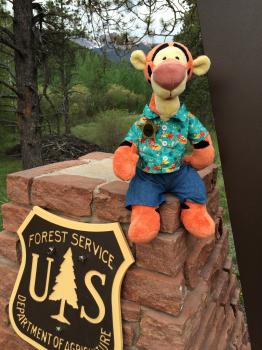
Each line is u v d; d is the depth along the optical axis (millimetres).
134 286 677
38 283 787
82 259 713
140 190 589
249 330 782
